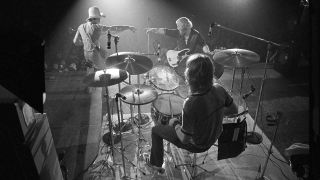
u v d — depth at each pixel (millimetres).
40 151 2492
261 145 4559
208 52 5988
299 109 5680
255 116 4922
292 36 7863
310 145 1747
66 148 4453
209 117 2898
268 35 9578
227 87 6668
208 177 3873
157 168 3904
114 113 5469
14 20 9414
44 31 9414
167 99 4227
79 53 8031
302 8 6805
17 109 2107
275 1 10156
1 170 2316
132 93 3984
